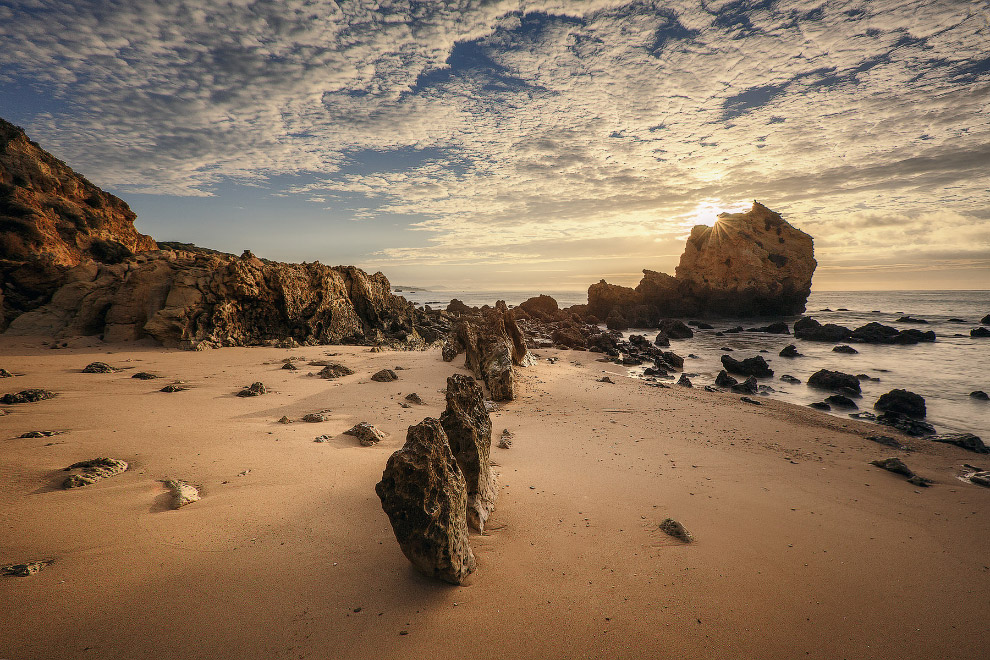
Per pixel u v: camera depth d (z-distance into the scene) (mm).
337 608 4867
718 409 17688
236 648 4230
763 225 78000
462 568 5508
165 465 8258
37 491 6875
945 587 6152
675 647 4695
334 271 37094
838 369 30922
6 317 26516
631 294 75625
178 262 29859
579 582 5715
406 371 20984
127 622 4406
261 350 26594
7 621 4254
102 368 18125
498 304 28266
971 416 19359
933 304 110375
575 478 9352
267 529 6285
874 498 9328
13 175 33656
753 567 6348
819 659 4680
